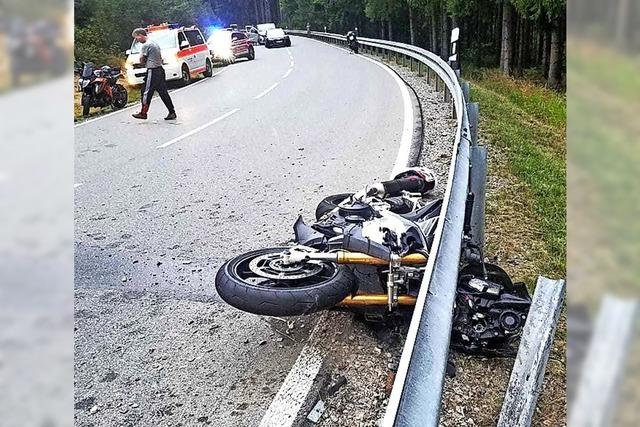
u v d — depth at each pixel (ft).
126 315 13.16
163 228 18.75
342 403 9.71
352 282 10.90
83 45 70.38
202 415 9.68
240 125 35.91
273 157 27.35
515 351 10.63
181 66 60.13
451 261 9.07
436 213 12.97
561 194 20.51
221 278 11.05
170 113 40.19
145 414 9.75
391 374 10.30
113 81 47.39
